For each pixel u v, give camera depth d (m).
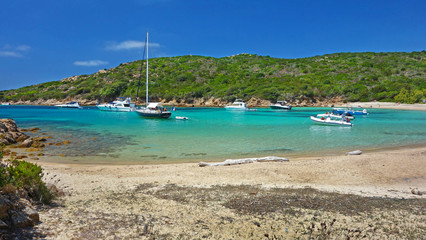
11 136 20.44
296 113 59.53
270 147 19.25
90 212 6.60
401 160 14.03
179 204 7.66
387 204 7.87
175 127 31.78
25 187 6.61
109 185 9.74
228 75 108.50
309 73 105.25
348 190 9.37
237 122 38.66
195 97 91.75
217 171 12.05
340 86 89.88
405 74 94.81
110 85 97.75
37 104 99.56
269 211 7.18
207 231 5.80
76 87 109.19
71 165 13.73
